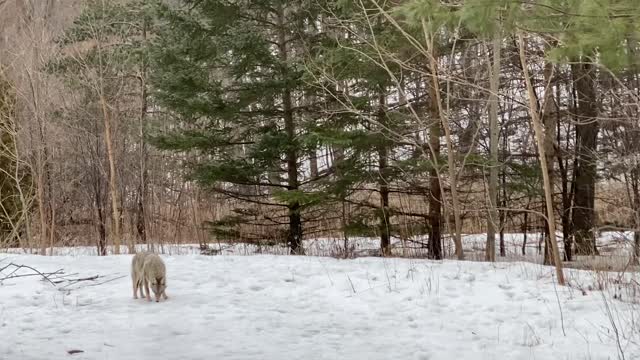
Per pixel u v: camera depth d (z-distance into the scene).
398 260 13.19
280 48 16.84
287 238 17.62
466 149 18.25
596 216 15.60
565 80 15.80
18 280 11.12
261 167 17.12
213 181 16.91
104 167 19.48
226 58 16.66
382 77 15.14
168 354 6.59
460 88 17.20
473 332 7.72
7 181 23.22
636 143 13.16
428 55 13.34
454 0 6.97
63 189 21.22
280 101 17.83
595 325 7.71
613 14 5.42
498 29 6.31
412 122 15.52
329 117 15.48
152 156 23.58
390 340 7.39
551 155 15.21
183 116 17.81
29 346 6.77
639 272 11.01
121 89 20.86
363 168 16.34
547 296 9.25
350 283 10.66
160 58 16.48
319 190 16.42
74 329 7.65
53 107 20.28
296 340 7.34
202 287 10.66
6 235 23.09
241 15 16.44
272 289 10.50
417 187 16.27
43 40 19.83
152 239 21.22
